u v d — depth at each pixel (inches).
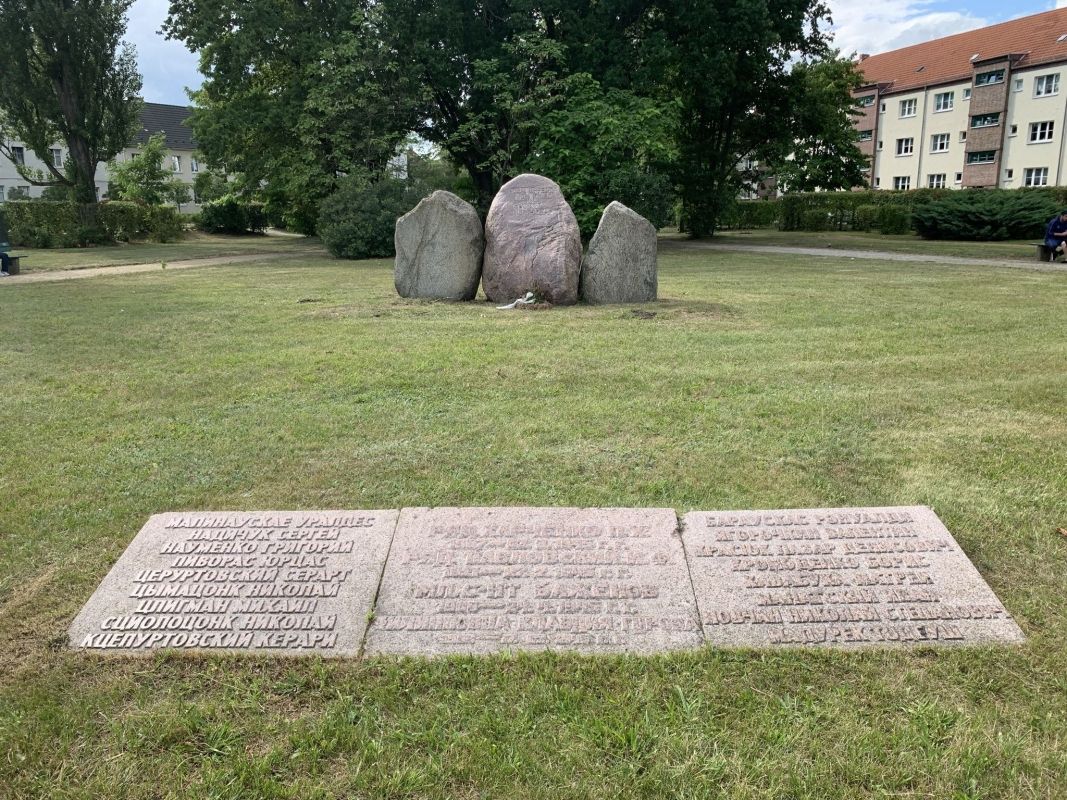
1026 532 153.9
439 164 1544.0
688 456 194.2
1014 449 197.5
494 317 396.8
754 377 270.5
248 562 141.5
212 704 110.5
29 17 1135.6
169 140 2527.1
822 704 109.5
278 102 1052.5
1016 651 120.1
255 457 198.5
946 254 839.7
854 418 224.1
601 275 441.7
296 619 127.9
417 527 148.9
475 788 96.3
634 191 925.8
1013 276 589.3
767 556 140.6
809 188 1713.8
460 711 108.8
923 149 2066.9
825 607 128.8
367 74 972.6
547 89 935.7
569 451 198.5
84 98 1225.4
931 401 239.5
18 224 1179.3
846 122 1669.5
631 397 247.3
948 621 126.2
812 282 565.0
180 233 1438.2
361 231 915.4
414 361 296.8
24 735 105.0
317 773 98.7
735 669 116.9
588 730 104.8
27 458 199.6
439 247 456.8
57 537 156.8
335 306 445.4
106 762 100.9
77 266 810.2
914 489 173.5
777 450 198.1
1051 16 1857.8
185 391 261.0
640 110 930.7
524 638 123.1
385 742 103.4
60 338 356.5
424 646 122.0
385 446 204.1
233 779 97.5
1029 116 1782.7
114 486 181.5
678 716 107.3
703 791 94.7
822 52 1179.3
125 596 134.1
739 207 1728.6
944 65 2031.3
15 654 122.6
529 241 436.8
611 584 134.0
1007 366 283.6
